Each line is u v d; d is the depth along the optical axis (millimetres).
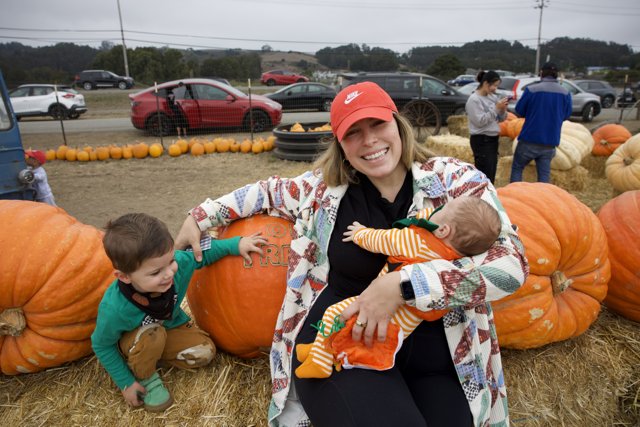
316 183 2213
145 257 1872
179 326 2473
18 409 2396
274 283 2441
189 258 2330
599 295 2855
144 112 14391
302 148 10422
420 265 1736
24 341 2432
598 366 2855
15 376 2594
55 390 2488
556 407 2691
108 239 1884
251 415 2412
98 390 2465
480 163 6988
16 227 2367
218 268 2488
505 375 2711
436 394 1863
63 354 2463
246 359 2723
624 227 3021
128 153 11492
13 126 4766
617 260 3018
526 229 2592
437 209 1861
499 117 6805
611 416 2736
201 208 2410
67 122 19844
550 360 2807
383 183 2076
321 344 1820
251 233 2508
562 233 2621
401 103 14789
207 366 2604
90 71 41500
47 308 2340
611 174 6918
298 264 2176
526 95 6234
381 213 2049
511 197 2766
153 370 2322
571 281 2680
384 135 1896
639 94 22844
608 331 3070
